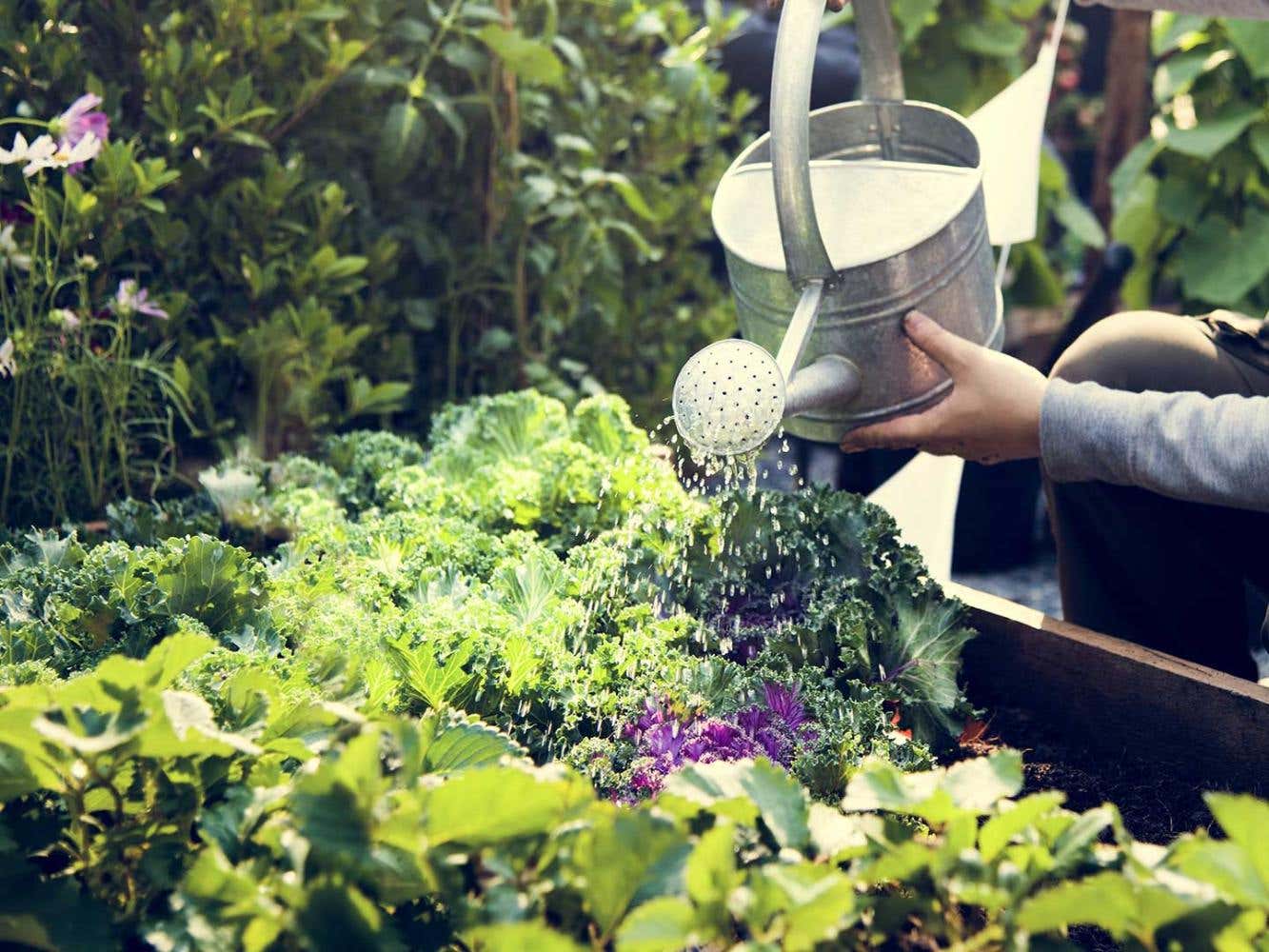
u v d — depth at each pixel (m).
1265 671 2.36
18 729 1.00
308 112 2.47
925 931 1.02
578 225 2.58
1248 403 1.43
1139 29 4.08
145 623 1.47
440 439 2.23
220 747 1.03
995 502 3.17
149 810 1.07
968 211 1.45
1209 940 0.92
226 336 2.22
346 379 2.44
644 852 0.95
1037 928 0.92
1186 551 1.77
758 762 1.08
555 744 1.44
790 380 1.31
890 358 1.44
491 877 1.00
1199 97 3.41
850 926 1.00
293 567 1.72
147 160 2.06
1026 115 1.97
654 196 2.88
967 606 1.69
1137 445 1.44
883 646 1.65
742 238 1.48
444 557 1.75
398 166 2.39
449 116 2.38
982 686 1.81
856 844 1.05
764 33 3.63
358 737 0.97
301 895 0.91
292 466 2.06
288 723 1.15
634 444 2.05
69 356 2.06
